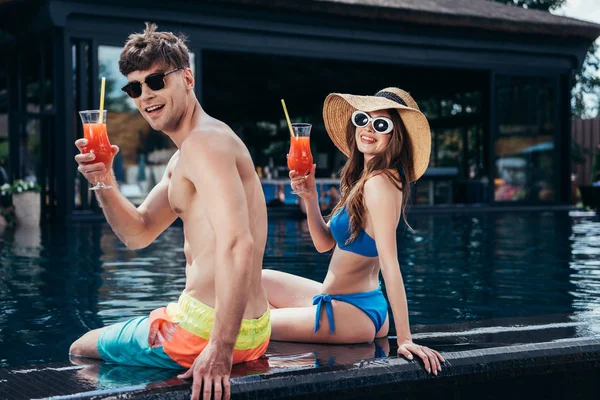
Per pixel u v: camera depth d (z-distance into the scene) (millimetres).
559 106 16266
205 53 15227
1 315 3701
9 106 12891
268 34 12977
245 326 2145
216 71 17297
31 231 9492
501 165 15664
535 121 16000
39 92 11875
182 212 2135
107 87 11570
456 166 17094
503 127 15648
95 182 2166
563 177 16328
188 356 2096
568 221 11594
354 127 2703
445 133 17500
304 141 2820
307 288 2916
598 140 20609
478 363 2268
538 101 16047
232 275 1897
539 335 2619
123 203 2246
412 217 12836
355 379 2078
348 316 2613
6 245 7492
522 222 11391
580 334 2627
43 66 11742
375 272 2773
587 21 15992
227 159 1962
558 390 2408
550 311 3799
